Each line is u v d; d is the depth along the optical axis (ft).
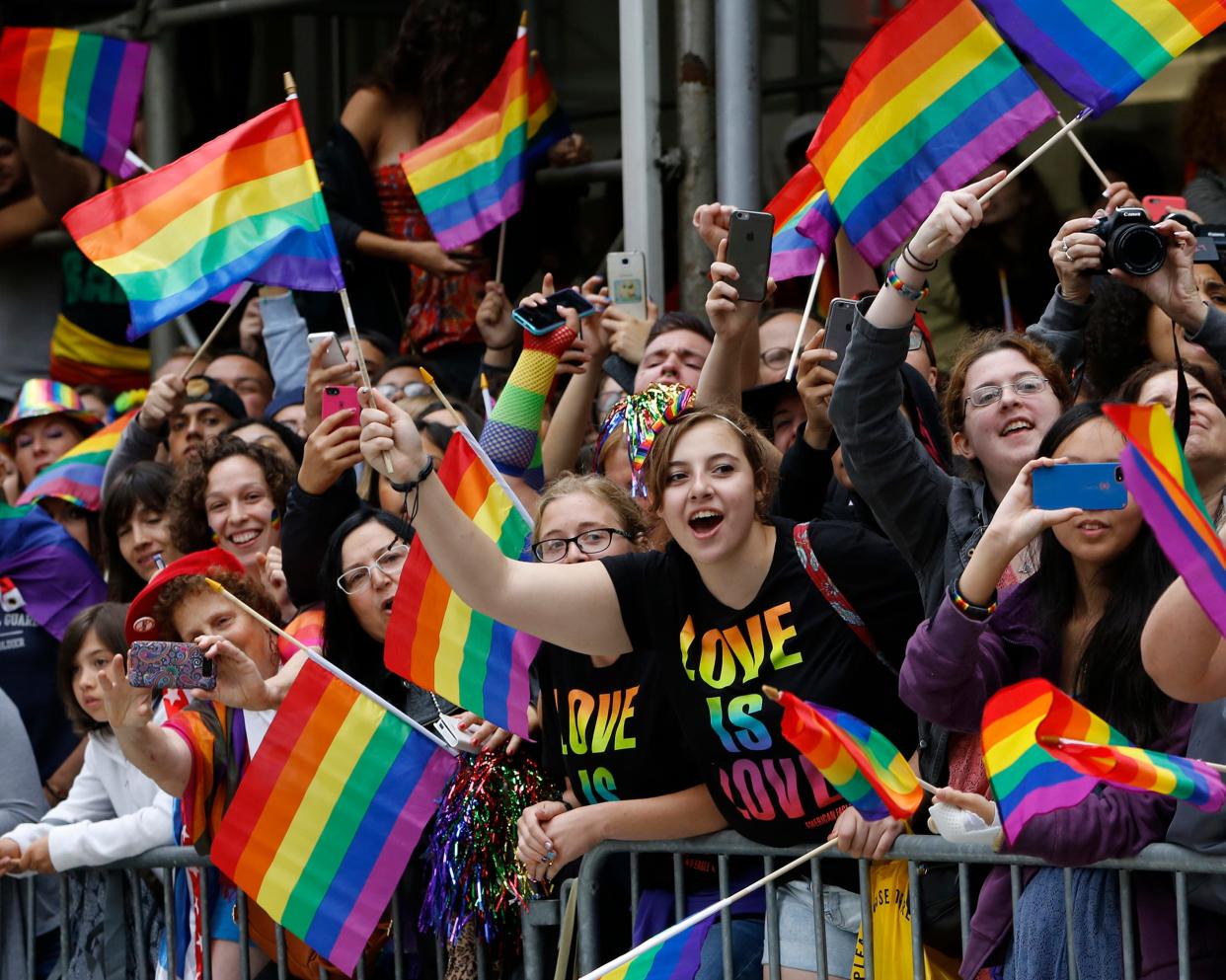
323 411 36.14
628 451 34.58
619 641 29.04
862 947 28.27
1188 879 24.93
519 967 33.04
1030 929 26.13
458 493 32.63
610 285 43.86
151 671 32.86
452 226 47.55
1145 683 25.59
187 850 35.40
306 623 35.88
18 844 36.76
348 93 63.36
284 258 34.19
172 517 41.04
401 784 33.58
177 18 55.67
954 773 27.63
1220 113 44.34
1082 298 32.76
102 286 59.41
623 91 47.14
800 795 28.02
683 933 28.71
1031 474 24.81
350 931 33.24
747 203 46.29
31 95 44.68
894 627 27.81
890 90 34.42
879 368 28.43
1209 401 29.19
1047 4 32.71
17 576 44.55
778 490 33.45
